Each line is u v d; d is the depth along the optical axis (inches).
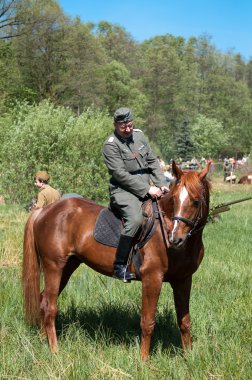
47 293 253.3
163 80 3331.7
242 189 1368.1
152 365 219.9
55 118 846.5
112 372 209.5
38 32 2148.1
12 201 822.5
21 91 1988.2
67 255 251.0
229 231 607.5
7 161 814.5
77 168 844.0
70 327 252.5
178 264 222.7
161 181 240.2
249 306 280.8
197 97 3521.2
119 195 233.0
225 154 3550.7
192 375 204.5
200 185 211.5
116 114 231.9
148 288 225.8
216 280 349.1
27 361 218.4
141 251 228.7
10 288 312.7
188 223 208.4
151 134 3203.7
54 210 257.4
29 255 260.4
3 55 1952.5
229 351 220.5
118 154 234.7
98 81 2476.6
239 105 3572.8
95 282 332.8
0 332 247.0
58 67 2330.2
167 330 261.0
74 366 207.5
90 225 245.4
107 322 268.1
